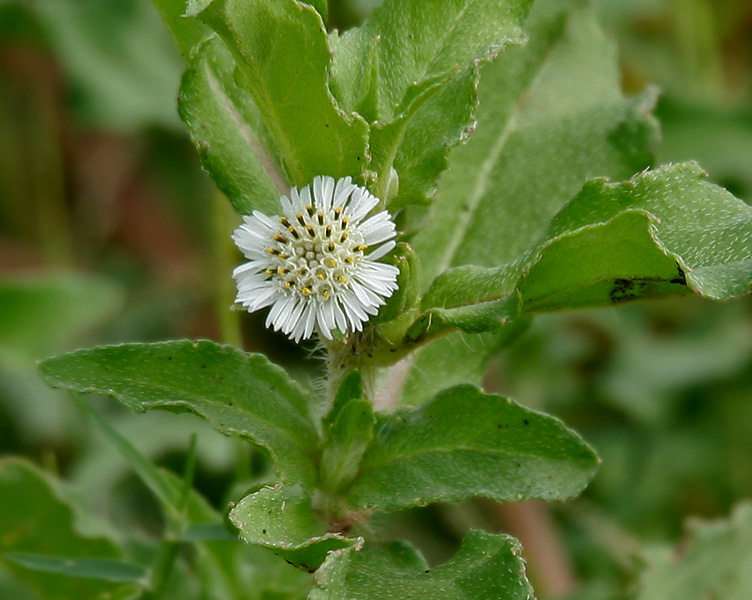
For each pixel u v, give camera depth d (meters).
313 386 0.15
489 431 0.14
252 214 0.15
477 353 0.16
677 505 0.22
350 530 0.14
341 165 0.14
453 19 0.15
